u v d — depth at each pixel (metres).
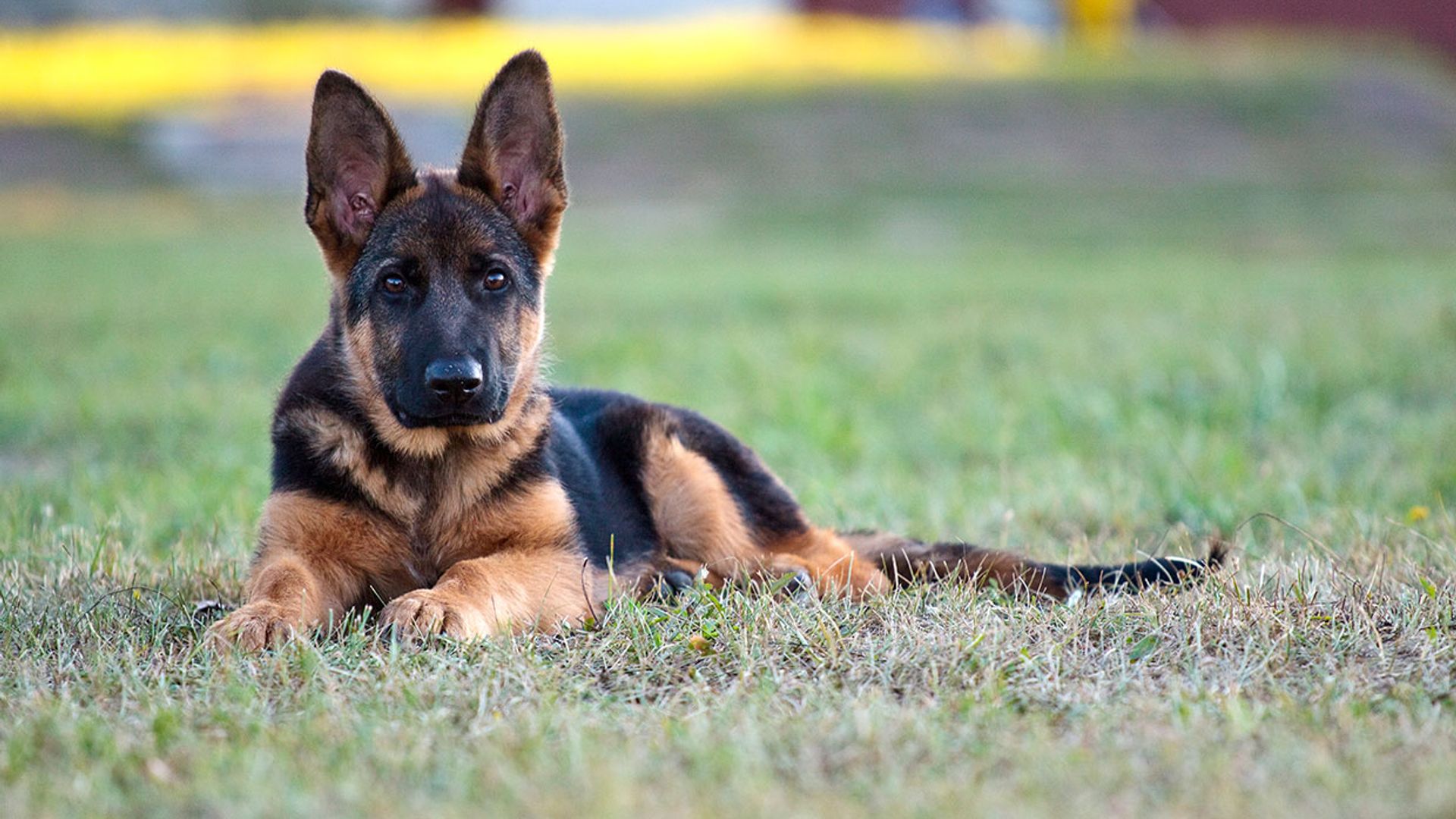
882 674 4.98
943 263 26.47
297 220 32.78
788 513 7.18
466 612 5.49
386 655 5.20
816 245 29.58
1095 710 4.57
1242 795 3.86
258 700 4.75
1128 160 36.06
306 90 41.41
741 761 4.07
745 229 31.45
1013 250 28.67
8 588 6.26
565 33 49.56
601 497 6.87
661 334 16.94
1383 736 4.30
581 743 4.23
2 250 27.02
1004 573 6.32
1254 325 15.97
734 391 12.94
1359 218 31.39
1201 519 7.83
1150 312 18.12
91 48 46.78
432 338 6.07
